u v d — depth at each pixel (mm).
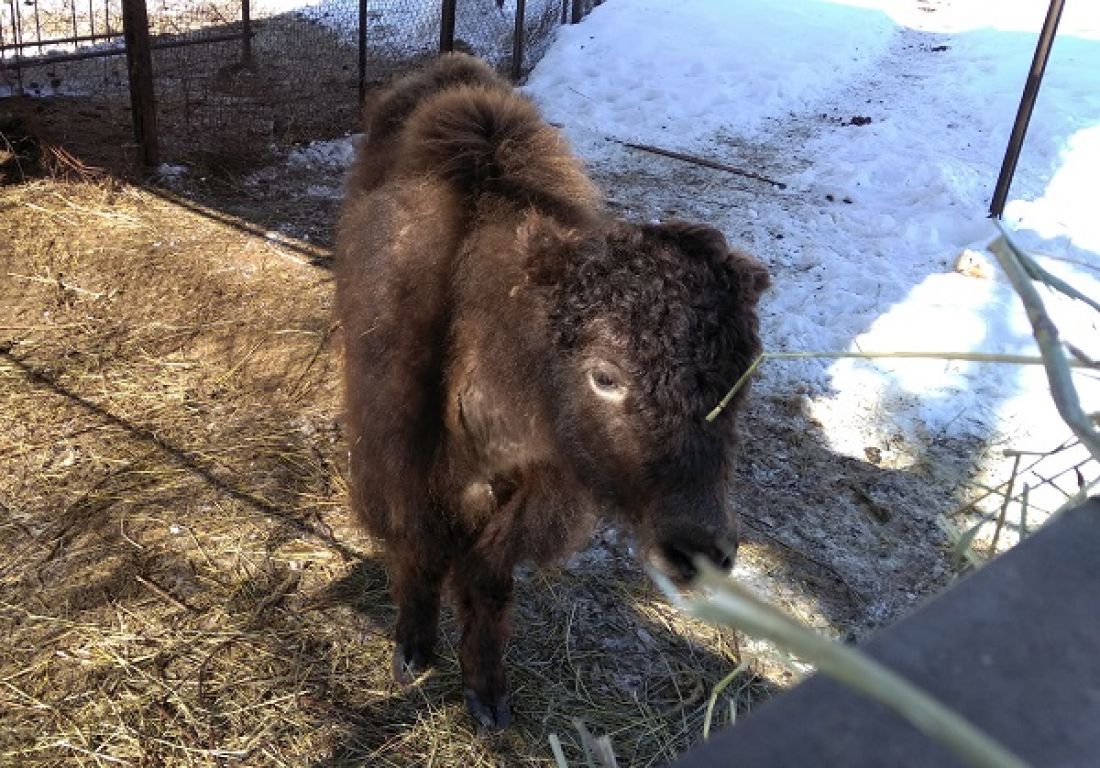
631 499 2359
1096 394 5145
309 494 4188
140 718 3078
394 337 2758
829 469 4652
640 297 2227
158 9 10844
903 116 9852
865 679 541
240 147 7578
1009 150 7031
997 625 712
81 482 4082
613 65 10500
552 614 3686
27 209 6145
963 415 5082
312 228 6508
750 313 2316
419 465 2828
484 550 2930
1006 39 12258
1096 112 9570
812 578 3994
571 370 2332
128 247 5910
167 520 3932
